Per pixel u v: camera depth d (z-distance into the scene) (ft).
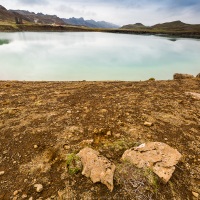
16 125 18.62
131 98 26.55
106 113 21.40
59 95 27.71
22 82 38.22
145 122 19.02
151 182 11.75
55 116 20.47
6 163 14.06
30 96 27.12
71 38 245.86
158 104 24.39
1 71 62.23
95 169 12.26
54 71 67.56
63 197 11.25
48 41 186.29
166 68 82.43
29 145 15.79
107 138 16.65
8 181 12.53
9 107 22.79
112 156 14.12
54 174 12.90
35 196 11.43
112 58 102.78
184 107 23.70
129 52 128.16
